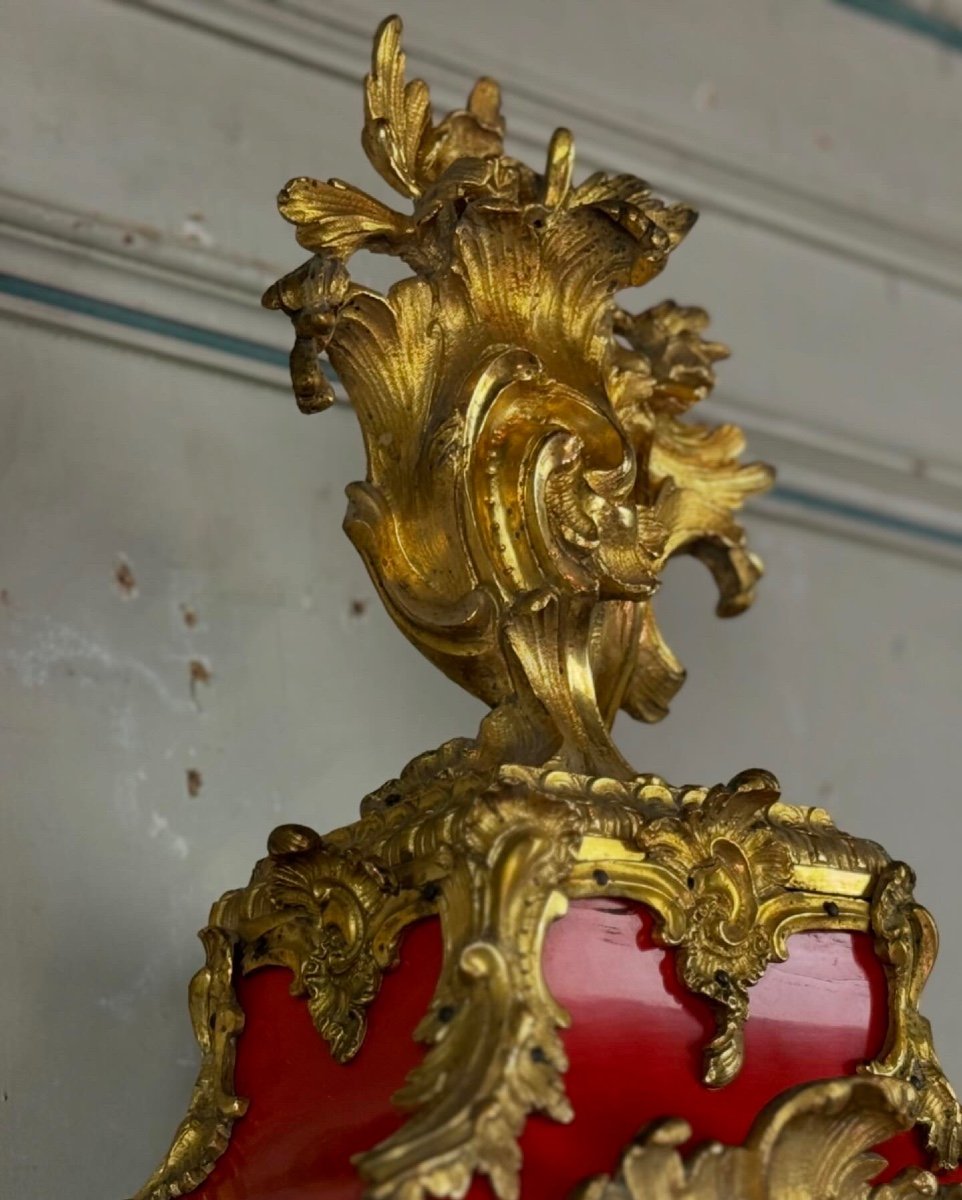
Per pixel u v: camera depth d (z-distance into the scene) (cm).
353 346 116
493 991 93
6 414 142
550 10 181
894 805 180
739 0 196
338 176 163
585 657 111
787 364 188
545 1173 92
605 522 115
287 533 153
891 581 189
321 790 148
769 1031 104
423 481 115
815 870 108
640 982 100
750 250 189
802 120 197
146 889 138
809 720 178
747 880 105
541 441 114
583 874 99
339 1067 102
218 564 149
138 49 156
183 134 156
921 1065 108
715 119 190
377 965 101
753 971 104
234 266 154
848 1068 106
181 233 153
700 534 132
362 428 118
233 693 146
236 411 154
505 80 175
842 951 109
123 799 139
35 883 133
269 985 111
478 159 117
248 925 112
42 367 145
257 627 149
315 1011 105
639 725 167
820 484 184
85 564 143
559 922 99
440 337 117
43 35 151
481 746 108
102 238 147
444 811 101
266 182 159
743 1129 100
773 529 183
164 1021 136
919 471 190
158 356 151
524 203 120
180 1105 135
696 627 174
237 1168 107
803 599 182
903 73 208
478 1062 91
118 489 146
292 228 159
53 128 149
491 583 112
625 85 184
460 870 97
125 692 142
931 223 203
